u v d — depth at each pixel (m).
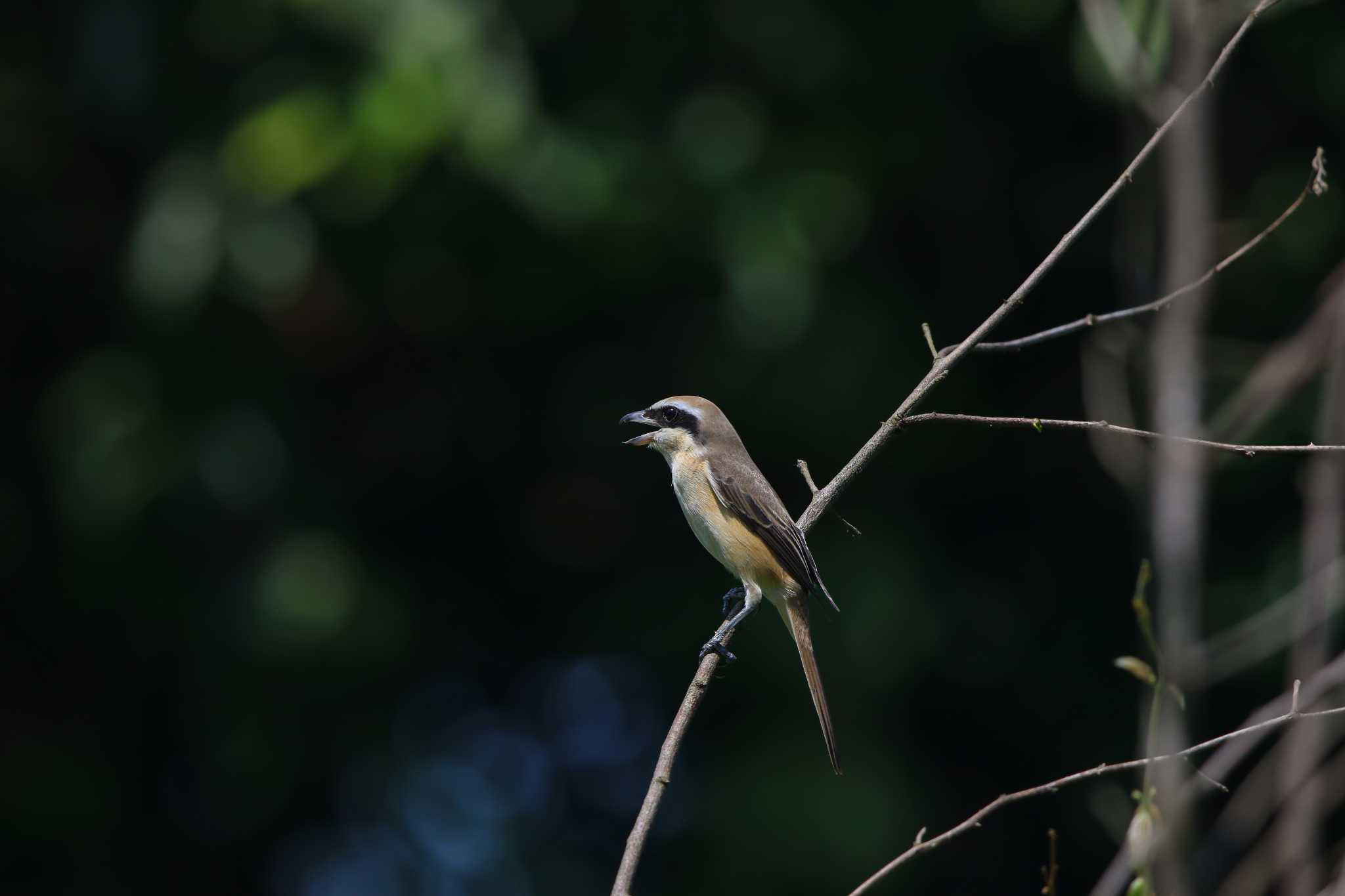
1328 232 12.32
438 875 13.72
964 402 12.83
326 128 11.26
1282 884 6.58
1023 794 5.46
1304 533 11.23
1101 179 13.38
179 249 11.48
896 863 5.54
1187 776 6.74
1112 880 5.27
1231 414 6.91
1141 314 7.20
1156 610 6.76
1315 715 5.43
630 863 6.02
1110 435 7.32
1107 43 6.86
